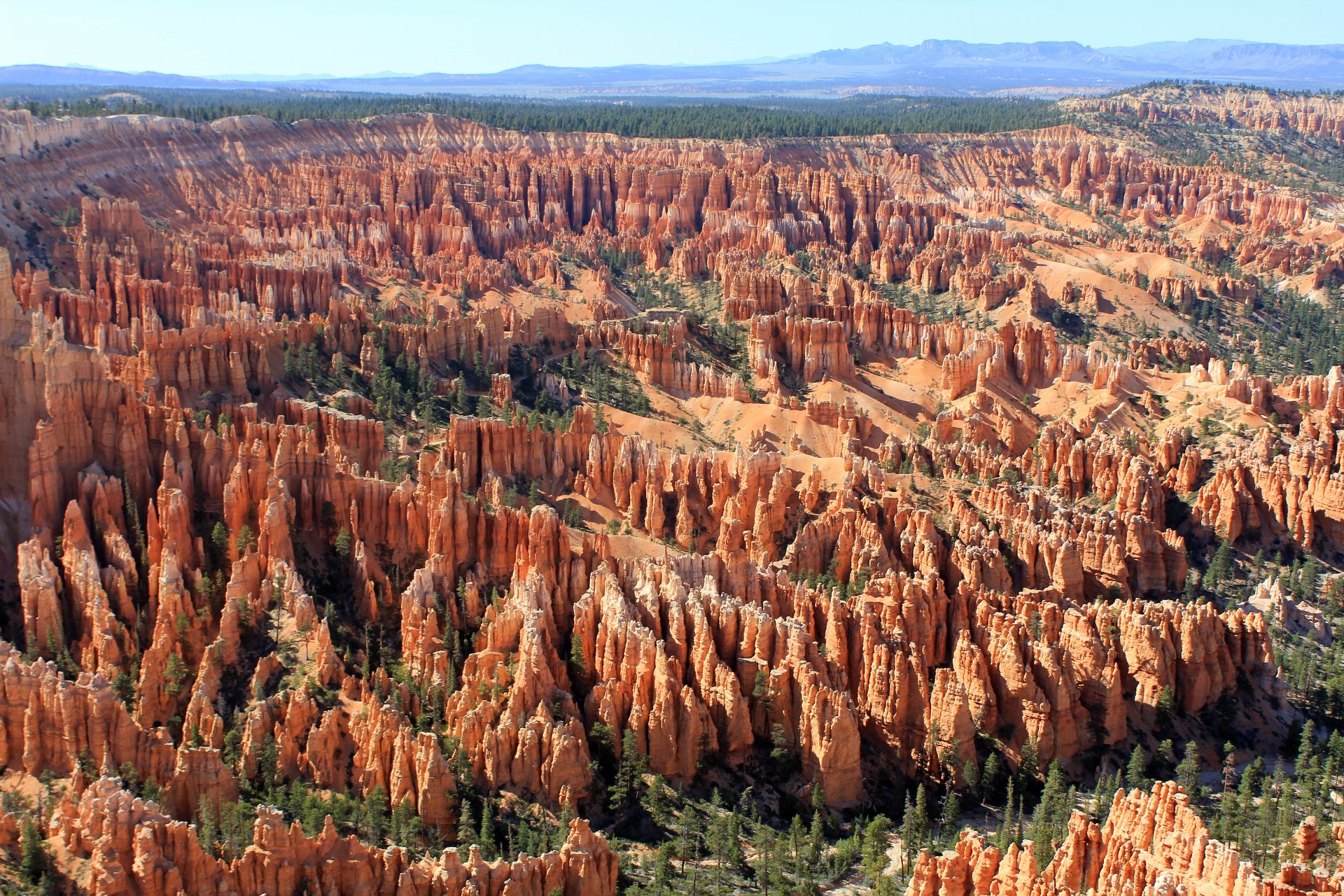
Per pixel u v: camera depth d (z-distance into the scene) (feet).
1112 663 483.51
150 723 406.21
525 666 421.18
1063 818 412.57
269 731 401.70
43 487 463.83
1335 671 540.93
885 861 398.21
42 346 479.00
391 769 390.42
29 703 373.20
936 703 450.30
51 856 331.77
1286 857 353.72
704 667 441.27
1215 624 504.43
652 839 401.08
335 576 478.59
